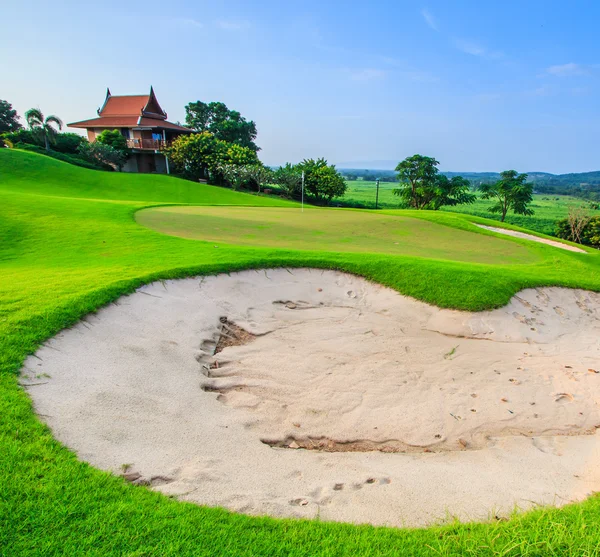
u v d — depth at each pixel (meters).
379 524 3.29
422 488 3.98
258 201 39.59
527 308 9.54
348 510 3.50
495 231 18.86
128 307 7.20
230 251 10.97
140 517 2.92
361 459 4.72
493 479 4.30
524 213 57.88
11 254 10.41
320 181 51.69
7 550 2.51
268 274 10.12
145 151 50.75
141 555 2.59
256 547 2.74
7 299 6.55
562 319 9.53
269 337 7.86
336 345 7.69
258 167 48.59
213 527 2.91
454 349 7.93
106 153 46.75
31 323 5.69
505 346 8.28
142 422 4.54
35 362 4.96
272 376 6.44
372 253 11.84
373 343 7.88
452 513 3.49
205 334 7.34
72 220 14.16
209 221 16.95
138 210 18.41
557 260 13.38
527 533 2.92
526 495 3.90
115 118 54.66
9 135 50.47
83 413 4.34
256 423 5.18
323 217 20.42
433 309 9.23
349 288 10.11
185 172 51.62
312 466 4.39
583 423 5.94
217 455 4.29
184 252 10.73
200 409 5.16
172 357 6.24
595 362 7.80
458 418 5.83
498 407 6.16
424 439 5.34
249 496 3.54
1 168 34.66
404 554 2.76
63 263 9.58
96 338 6.06
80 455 3.67
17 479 3.12
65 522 2.79
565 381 7.01
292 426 5.32
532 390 6.68
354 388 6.34
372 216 21.05
